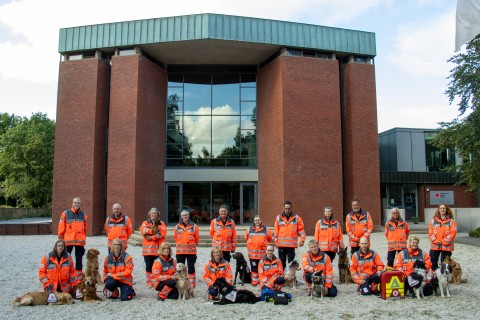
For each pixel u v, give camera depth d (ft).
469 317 25.29
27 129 170.19
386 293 30.14
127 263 30.42
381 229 80.69
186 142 88.74
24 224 78.89
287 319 25.16
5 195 181.88
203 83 90.27
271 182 81.10
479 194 82.79
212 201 87.25
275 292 29.19
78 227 35.68
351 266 32.40
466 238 66.64
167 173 87.04
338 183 78.74
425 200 97.76
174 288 30.40
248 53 83.41
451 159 103.30
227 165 88.02
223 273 30.63
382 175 94.32
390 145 105.60
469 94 69.82
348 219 37.27
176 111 89.51
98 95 78.84
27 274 39.01
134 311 26.96
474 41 67.36
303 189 76.64
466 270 40.70
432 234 36.37
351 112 82.43
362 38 83.76
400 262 32.04
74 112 78.54
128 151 76.23
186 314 26.27
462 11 24.13
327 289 30.89
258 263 34.58
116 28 79.10
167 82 89.86
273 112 81.00
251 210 86.74
